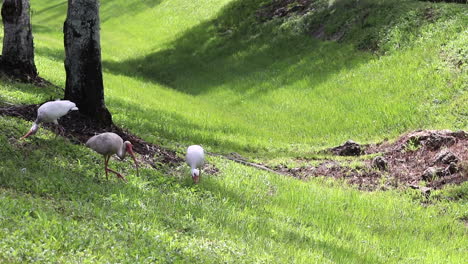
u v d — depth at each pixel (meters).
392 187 15.55
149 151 14.36
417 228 12.38
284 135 22.81
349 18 30.73
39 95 17.16
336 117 23.05
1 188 8.42
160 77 35.44
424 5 27.75
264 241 9.17
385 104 22.31
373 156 18.05
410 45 25.44
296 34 33.12
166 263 6.99
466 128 18.56
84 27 13.83
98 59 14.12
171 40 41.81
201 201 10.96
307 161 18.44
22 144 11.16
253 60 33.00
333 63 27.77
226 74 32.59
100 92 14.22
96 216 8.22
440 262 10.14
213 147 18.44
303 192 13.77
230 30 38.91
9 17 19.17
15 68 19.36
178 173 13.20
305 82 27.25
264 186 13.80
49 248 6.45
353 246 10.44
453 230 12.48
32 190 8.77
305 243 9.85
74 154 11.70
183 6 49.22
